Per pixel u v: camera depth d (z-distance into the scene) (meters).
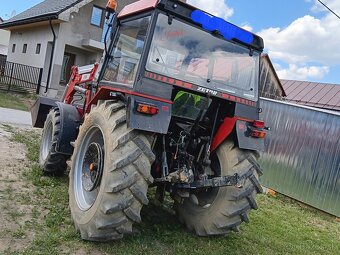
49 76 17.06
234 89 3.93
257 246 4.44
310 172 8.24
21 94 16.45
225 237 4.40
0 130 7.77
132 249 3.51
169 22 3.54
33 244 3.24
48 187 4.74
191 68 3.67
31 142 7.04
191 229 4.28
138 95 3.30
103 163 3.52
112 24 4.24
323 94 20.70
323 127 8.16
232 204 3.85
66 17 16.08
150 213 4.64
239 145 3.79
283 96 20.83
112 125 3.33
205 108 3.91
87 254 3.27
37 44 18.95
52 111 5.38
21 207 3.96
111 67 4.14
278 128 9.04
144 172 3.24
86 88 5.19
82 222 3.46
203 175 3.80
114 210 3.20
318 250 4.98
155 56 3.46
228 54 3.91
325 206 7.84
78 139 4.01
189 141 3.87
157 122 3.27
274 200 8.12
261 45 4.11
